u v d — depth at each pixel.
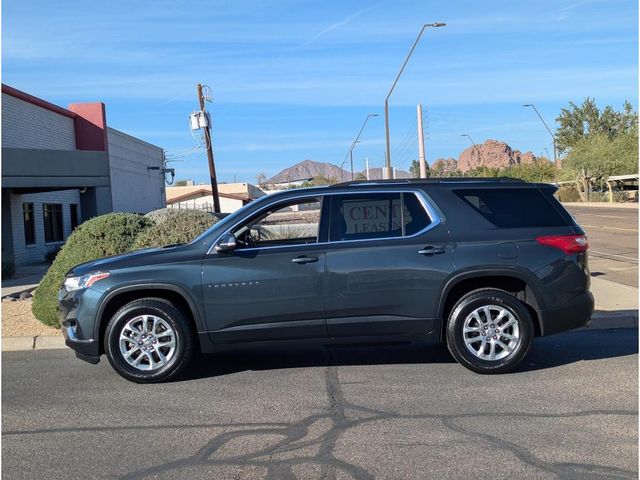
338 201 6.59
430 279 6.36
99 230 9.52
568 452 4.45
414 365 6.89
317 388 6.12
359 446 4.62
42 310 9.21
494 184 6.73
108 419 5.37
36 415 5.52
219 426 5.13
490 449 4.52
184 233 9.24
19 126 21.66
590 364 6.79
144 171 36.34
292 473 4.18
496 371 6.41
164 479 4.14
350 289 6.35
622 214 41.53
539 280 6.40
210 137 27.30
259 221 6.58
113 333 6.34
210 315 6.34
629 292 10.95
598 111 82.69
